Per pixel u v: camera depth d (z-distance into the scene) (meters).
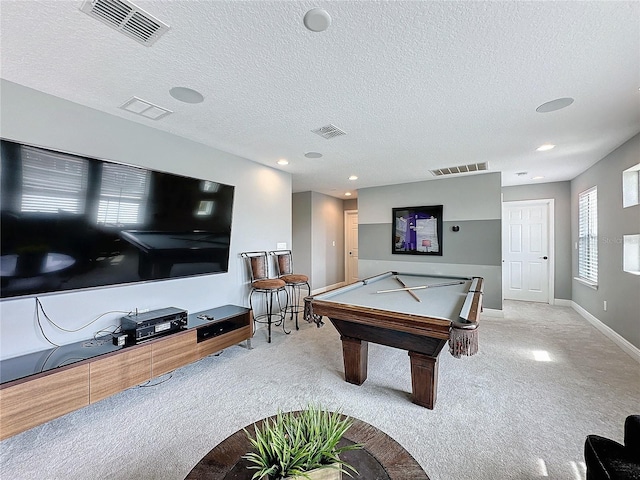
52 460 1.69
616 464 1.14
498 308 4.67
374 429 1.31
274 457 0.99
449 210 5.13
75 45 1.62
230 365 2.92
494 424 1.99
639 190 3.18
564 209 5.37
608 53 1.69
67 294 2.27
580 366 2.85
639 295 2.98
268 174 4.27
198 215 3.11
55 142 2.21
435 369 2.19
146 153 2.77
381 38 1.57
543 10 1.37
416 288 3.39
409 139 3.15
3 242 1.89
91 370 2.00
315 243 6.84
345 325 2.53
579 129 2.85
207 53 1.70
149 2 1.31
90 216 2.28
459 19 1.43
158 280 2.79
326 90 2.12
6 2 1.29
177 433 1.92
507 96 2.21
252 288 3.80
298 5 1.34
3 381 1.68
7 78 1.96
